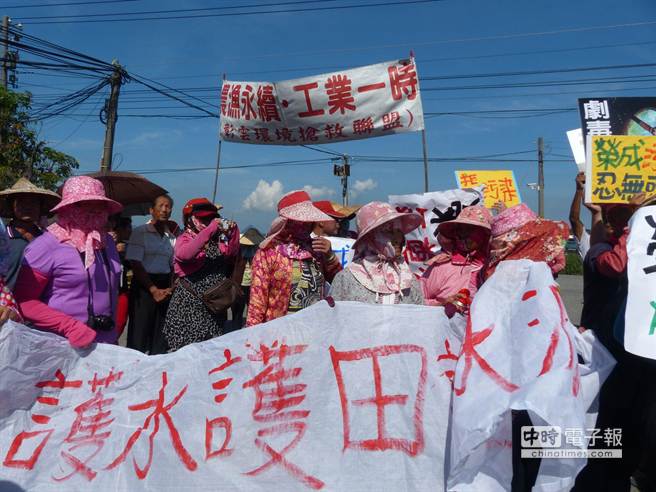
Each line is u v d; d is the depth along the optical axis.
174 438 3.30
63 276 3.50
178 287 4.72
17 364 3.30
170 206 5.88
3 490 3.22
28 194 3.94
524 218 3.29
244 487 3.21
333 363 3.34
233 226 4.85
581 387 2.90
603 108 4.52
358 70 5.20
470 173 7.37
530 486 3.03
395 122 5.18
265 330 3.43
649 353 2.94
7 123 13.69
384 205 3.58
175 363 3.46
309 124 5.32
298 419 3.28
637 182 4.12
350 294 3.54
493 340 3.06
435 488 3.12
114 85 14.42
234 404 3.34
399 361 3.31
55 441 3.34
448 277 3.84
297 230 3.96
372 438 3.21
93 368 3.48
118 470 3.28
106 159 14.53
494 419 2.75
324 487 3.16
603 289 3.63
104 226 3.73
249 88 5.39
